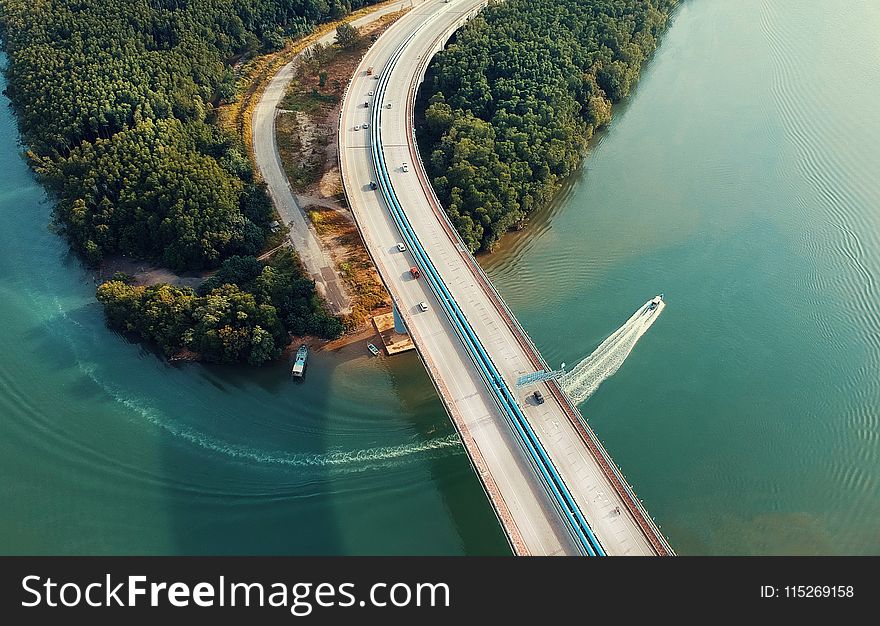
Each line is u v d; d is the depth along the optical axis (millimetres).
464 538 140875
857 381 167375
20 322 188750
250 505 145875
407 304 162125
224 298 176000
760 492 146375
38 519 143250
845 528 139625
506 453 131500
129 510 145000
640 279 197250
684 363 173000
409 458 154750
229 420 163625
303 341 181750
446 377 145375
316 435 159750
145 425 162250
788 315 185000
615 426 158625
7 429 161125
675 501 145000
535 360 147000
